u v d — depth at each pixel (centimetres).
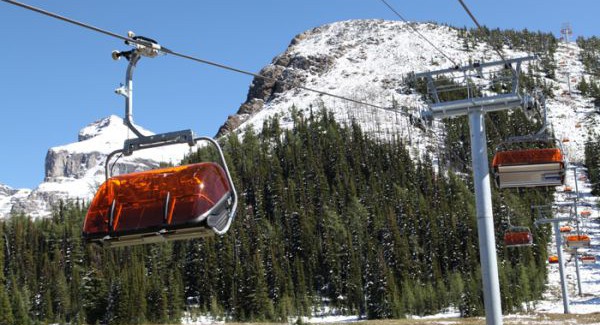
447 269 11444
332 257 11531
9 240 13175
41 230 13788
